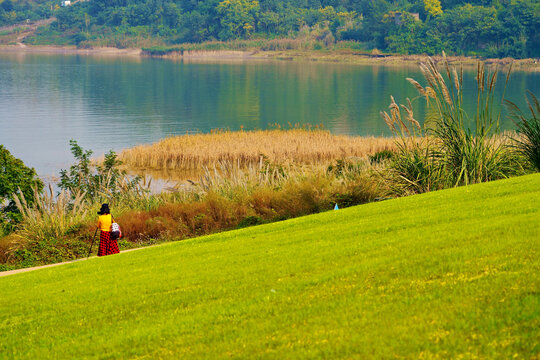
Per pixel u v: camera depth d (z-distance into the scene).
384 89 171.00
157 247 19.31
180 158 58.75
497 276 9.01
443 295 8.66
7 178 31.41
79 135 85.94
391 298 8.97
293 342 7.98
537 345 6.72
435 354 6.90
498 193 17.53
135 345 9.14
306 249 13.63
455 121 23.97
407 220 15.21
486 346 6.89
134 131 91.31
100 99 141.88
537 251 9.93
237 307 9.98
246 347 8.12
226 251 15.53
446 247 11.34
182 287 12.09
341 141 64.50
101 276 14.93
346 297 9.42
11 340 10.52
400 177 24.80
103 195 33.28
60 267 18.11
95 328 10.45
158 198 33.19
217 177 33.81
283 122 105.00
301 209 26.77
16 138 81.94
